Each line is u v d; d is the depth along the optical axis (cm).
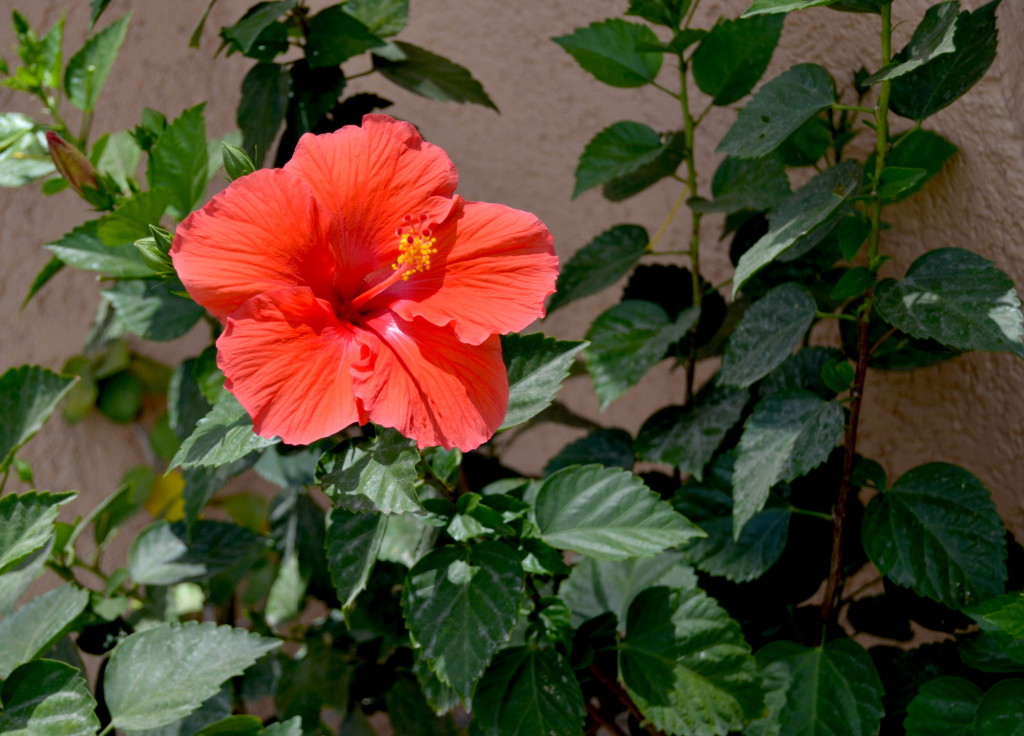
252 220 69
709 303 91
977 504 80
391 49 92
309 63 87
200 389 88
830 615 84
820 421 80
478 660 74
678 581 85
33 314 100
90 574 104
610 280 90
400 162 72
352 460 71
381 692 96
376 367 70
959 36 78
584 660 81
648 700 79
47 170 88
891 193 77
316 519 100
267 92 88
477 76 98
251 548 94
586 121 97
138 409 105
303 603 102
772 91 80
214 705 89
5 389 84
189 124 84
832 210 77
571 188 99
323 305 71
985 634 79
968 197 85
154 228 73
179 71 100
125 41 98
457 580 75
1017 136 82
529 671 79
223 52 101
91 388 103
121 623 90
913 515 81
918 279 78
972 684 79
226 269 69
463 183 102
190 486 88
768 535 84
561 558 78
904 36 84
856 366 84
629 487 78
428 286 72
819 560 86
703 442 87
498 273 72
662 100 94
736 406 88
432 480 77
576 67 95
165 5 99
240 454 71
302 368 69
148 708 78
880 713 80
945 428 90
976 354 87
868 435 94
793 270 89
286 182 70
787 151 89
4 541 77
